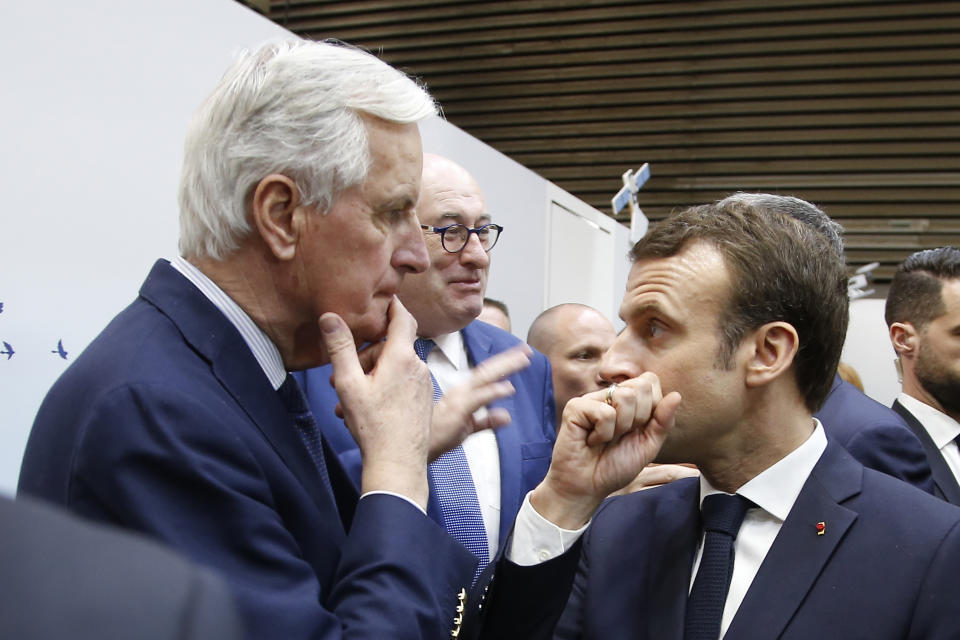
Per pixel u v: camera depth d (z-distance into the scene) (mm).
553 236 3451
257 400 932
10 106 1402
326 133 918
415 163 979
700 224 1120
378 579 874
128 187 1614
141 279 1648
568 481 1082
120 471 787
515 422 1761
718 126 6262
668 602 1109
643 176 3969
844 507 1059
